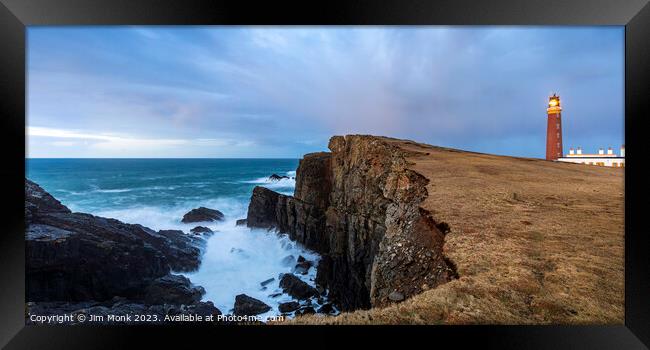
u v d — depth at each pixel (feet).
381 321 28.48
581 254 37.27
